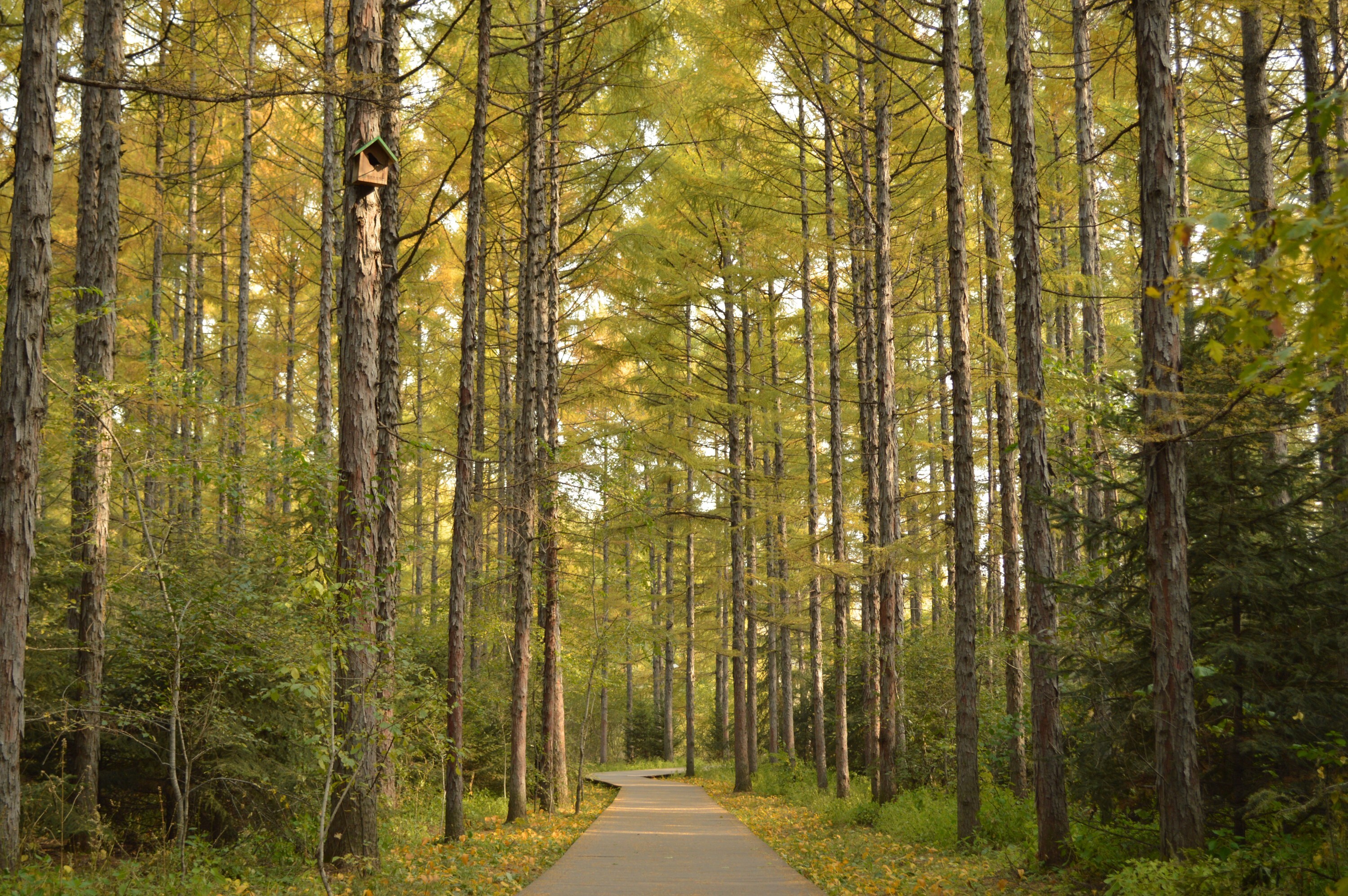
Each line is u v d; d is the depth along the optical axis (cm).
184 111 1669
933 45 1541
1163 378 704
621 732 5116
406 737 988
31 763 1043
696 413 2162
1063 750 925
